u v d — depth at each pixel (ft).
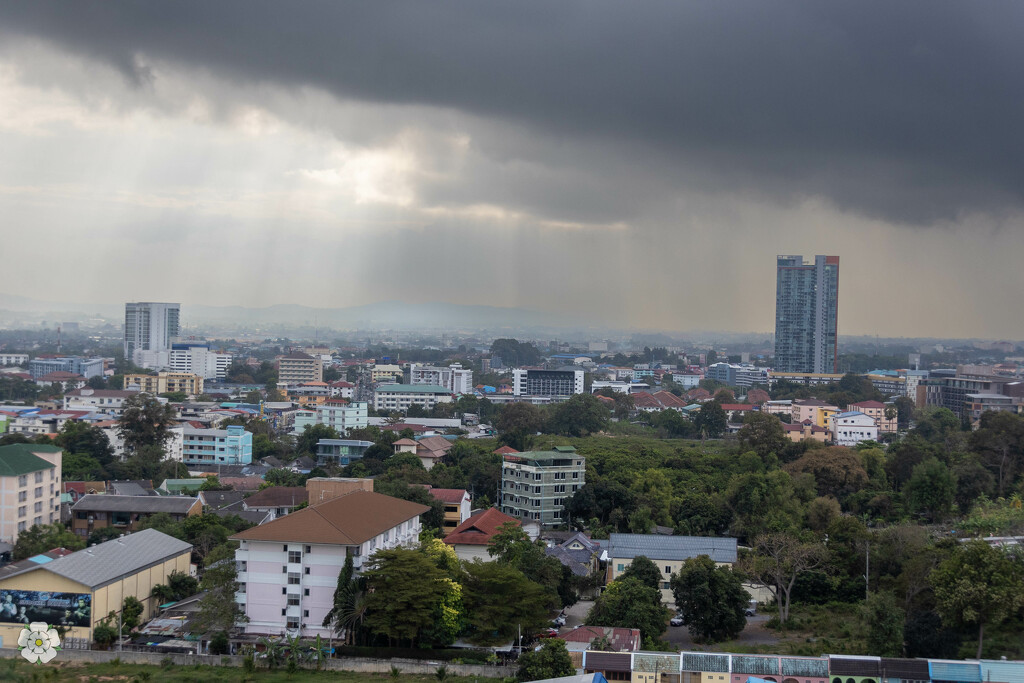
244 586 361.92
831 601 419.54
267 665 334.44
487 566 362.12
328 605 356.38
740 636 378.12
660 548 451.94
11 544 484.33
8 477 501.97
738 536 520.01
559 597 395.96
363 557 363.15
